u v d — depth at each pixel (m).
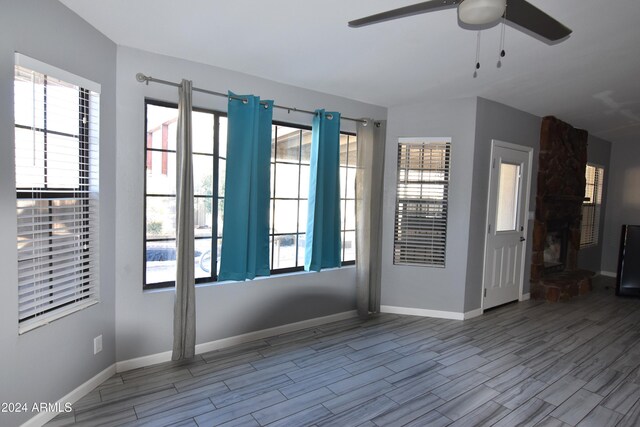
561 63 2.91
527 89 3.58
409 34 2.40
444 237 3.98
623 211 6.37
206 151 2.99
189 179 2.63
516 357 3.08
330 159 3.59
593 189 6.23
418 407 2.32
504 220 4.42
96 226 2.37
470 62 2.87
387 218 4.11
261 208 3.19
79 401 2.26
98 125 2.33
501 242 4.34
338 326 3.71
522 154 4.48
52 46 1.96
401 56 2.75
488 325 3.83
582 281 5.15
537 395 2.49
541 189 4.76
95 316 2.39
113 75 2.46
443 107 3.90
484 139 3.94
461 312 3.97
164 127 2.87
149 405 2.26
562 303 4.69
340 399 2.39
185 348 2.73
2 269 1.75
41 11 1.89
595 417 2.26
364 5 2.03
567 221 5.48
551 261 5.48
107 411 2.18
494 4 1.43
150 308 2.72
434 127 3.94
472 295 4.05
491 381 2.67
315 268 3.49
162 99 2.68
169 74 2.71
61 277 2.16
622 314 4.28
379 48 2.61
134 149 2.58
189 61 2.79
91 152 2.33
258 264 3.23
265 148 3.15
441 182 3.95
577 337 3.56
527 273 4.82
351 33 2.38
